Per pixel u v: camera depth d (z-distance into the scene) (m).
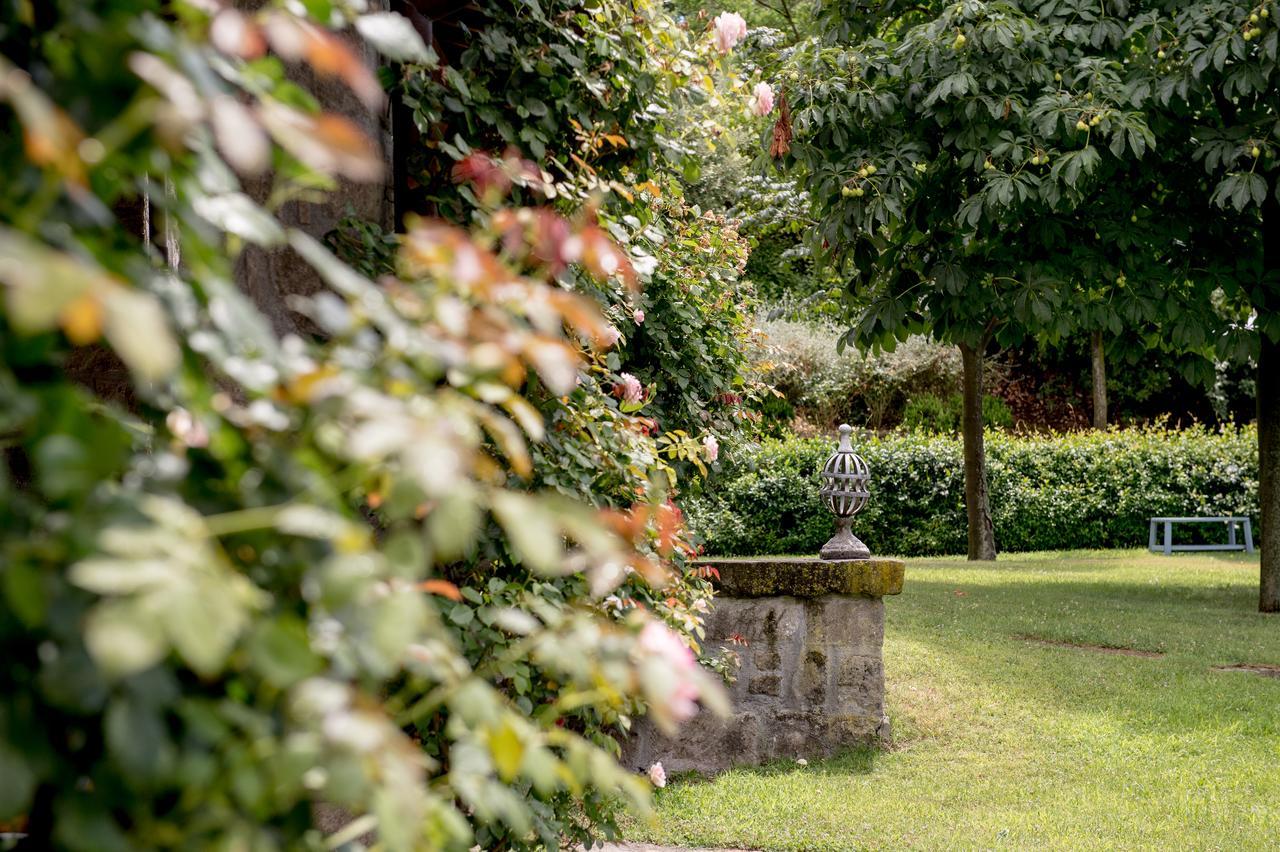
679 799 5.18
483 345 1.24
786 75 8.84
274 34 0.98
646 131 3.99
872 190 8.77
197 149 1.10
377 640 0.97
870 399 21.09
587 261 1.75
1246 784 5.31
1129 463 15.93
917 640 7.92
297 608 1.09
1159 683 6.96
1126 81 8.55
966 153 8.55
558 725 2.79
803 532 15.26
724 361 7.02
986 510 14.09
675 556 4.12
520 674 2.44
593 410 3.08
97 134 0.94
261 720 0.95
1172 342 8.91
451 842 1.09
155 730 0.84
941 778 5.46
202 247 1.04
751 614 5.85
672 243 6.45
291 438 1.16
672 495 3.91
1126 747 5.88
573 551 3.00
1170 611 9.55
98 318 0.73
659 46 4.03
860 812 4.94
